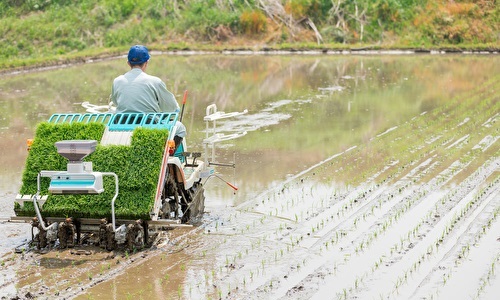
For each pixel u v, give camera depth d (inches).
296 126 1753.2
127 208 889.5
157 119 989.2
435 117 1859.0
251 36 3937.0
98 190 838.5
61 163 922.1
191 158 1115.3
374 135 1640.0
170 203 1005.8
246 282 800.3
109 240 891.4
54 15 3951.8
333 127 1738.4
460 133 1648.6
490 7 4030.5
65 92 2341.3
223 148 1513.3
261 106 2050.9
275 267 847.1
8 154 1481.3
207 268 845.8
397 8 3971.5
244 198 1146.7
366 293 765.9
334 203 1109.7
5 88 2460.6
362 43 3841.0
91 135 938.7
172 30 3976.4
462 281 794.8
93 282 797.9
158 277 815.7
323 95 2237.9
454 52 3666.3
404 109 1978.3
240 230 988.6
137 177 895.1
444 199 1111.6
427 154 1440.7
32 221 909.2
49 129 945.5
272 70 2908.5
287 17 3976.4
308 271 834.2
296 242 933.8
